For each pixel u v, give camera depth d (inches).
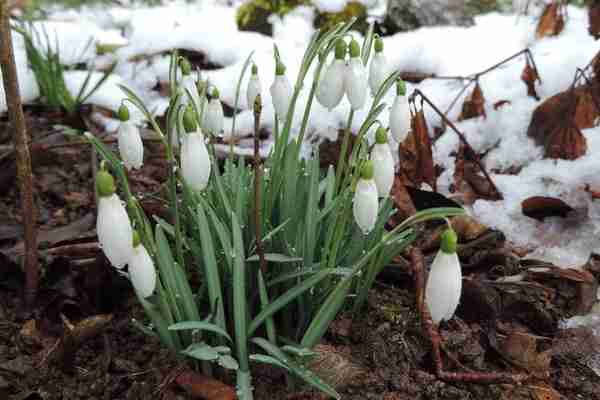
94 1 31.4
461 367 14.4
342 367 13.9
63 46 26.5
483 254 17.0
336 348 14.5
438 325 15.2
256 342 13.2
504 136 20.4
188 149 11.6
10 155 19.7
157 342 14.6
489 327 15.3
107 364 14.2
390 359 14.3
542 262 17.0
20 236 17.3
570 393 14.3
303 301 14.3
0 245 17.2
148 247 13.2
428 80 22.9
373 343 14.5
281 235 13.9
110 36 27.7
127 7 32.1
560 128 19.2
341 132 20.8
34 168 20.2
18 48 25.4
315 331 13.1
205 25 27.3
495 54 23.6
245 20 28.2
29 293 15.4
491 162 20.1
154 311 13.1
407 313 15.3
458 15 26.2
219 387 13.5
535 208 18.1
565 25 25.1
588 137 19.7
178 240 13.5
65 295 15.5
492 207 18.7
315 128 21.0
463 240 17.7
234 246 12.9
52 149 20.9
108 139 21.0
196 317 13.3
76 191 19.7
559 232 17.8
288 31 27.4
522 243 17.7
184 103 13.7
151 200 17.4
